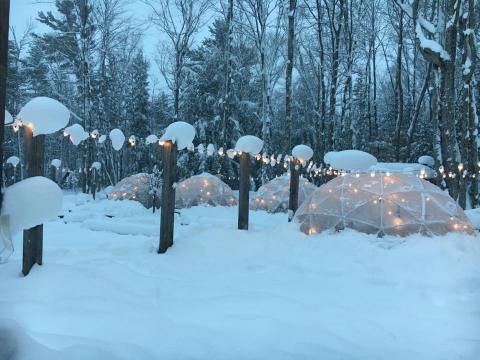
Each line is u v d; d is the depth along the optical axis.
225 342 3.81
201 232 8.20
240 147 8.64
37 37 29.83
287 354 3.59
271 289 5.36
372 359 3.59
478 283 5.52
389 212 7.31
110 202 14.73
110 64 29.11
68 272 5.36
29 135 5.50
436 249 6.41
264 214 13.66
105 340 3.78
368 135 31.05
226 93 21.92
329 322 4.31
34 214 2.62
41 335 3.78
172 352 3.62
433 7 19.17
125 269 5.96
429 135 28.19
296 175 9.90
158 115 35.59
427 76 24.70
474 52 15.68
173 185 7.60
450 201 7.69
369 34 29.39
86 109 22.34
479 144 18.00
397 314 4.58
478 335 4.10
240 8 23.25
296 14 25.09
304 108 33.59
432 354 3.71
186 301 4.81
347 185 8.09
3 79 2.59
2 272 5.57
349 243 6.96
